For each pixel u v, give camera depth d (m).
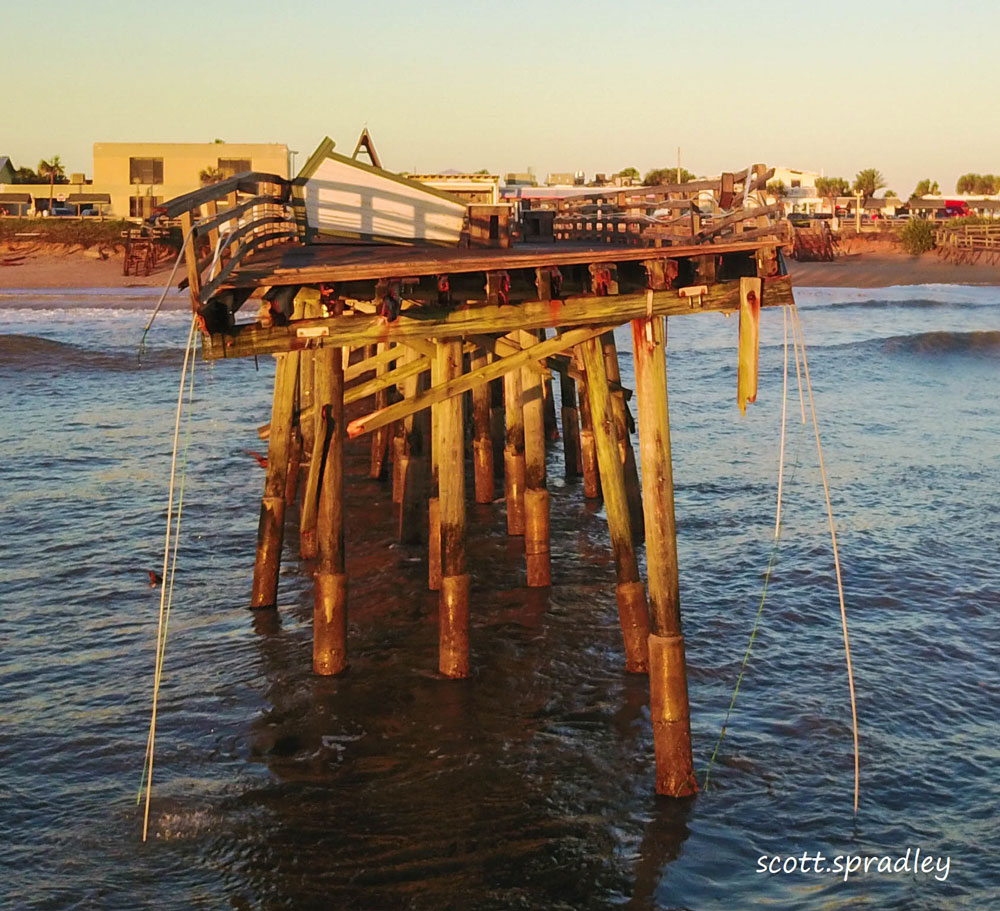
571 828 9.20
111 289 68.69
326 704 11.45
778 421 29.30
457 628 11.97
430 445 16.80
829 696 11.78
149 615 14.23
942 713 11.40
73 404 31.08
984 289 73.50
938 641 13.34
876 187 128.62
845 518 19.12
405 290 9.31
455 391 11.31
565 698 11.59
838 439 26.72
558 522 18.41
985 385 36.41
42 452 24.38
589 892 8.37
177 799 9.63
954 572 16.05
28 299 62.59
